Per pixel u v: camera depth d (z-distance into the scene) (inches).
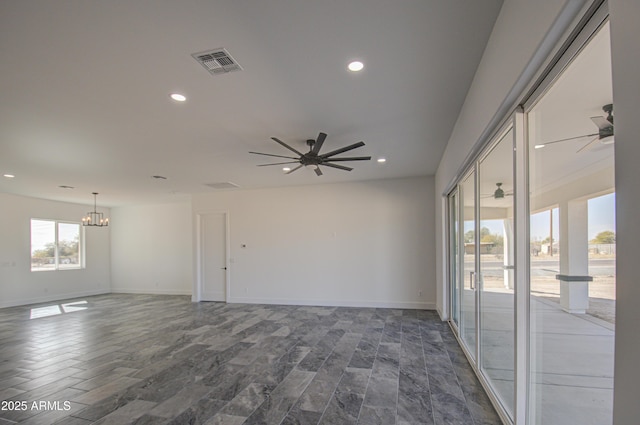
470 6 73.7
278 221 296.0
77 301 337.1
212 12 73.2
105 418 103.7
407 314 244.4
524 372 80.1
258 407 109.3
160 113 129.2
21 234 319.6
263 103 122.1
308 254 287.1
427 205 263.7
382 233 271.7
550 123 66.9
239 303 301.6
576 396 57.6
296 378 132.3
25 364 152.9
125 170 222.7
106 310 285.4
